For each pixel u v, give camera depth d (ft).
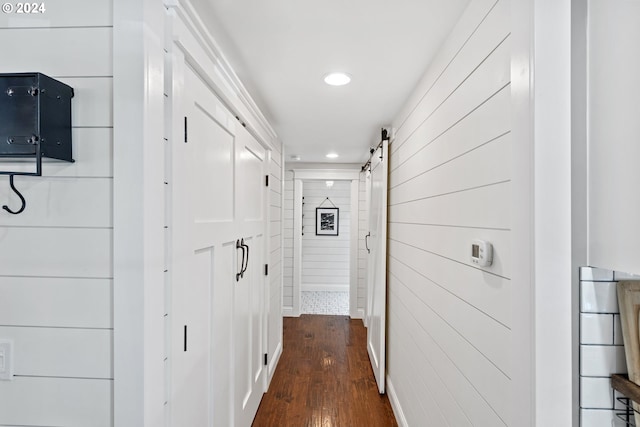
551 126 2.77
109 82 3.07
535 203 2.78
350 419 8.30
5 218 3.11
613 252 2.55
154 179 3.18
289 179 17.08
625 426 2.75
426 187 6.01
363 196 16.85
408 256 7.37
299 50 5.34
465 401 4.24
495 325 3.47
